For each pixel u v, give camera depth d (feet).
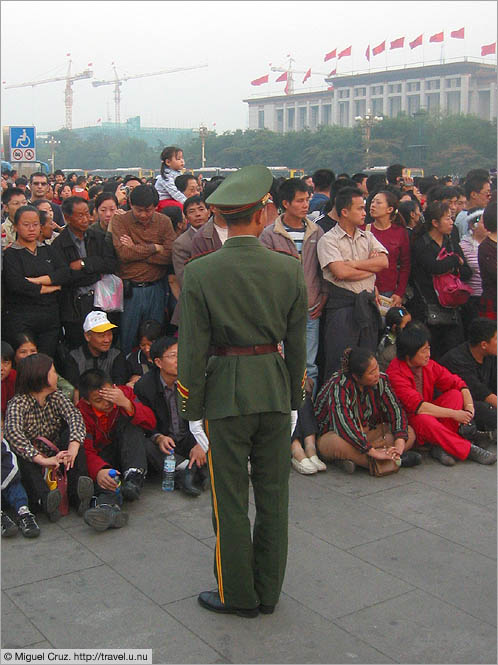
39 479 12.80
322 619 9.95
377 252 16.61
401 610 10.15
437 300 18.25
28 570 11.07
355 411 15.16
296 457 15.02
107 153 320.09
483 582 10.88
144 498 13.69
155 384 14.44
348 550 11.76
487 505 13.52
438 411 15.64
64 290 16.81
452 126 219.82
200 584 10.78
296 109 365.61
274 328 9.80
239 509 9.84
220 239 15.84
